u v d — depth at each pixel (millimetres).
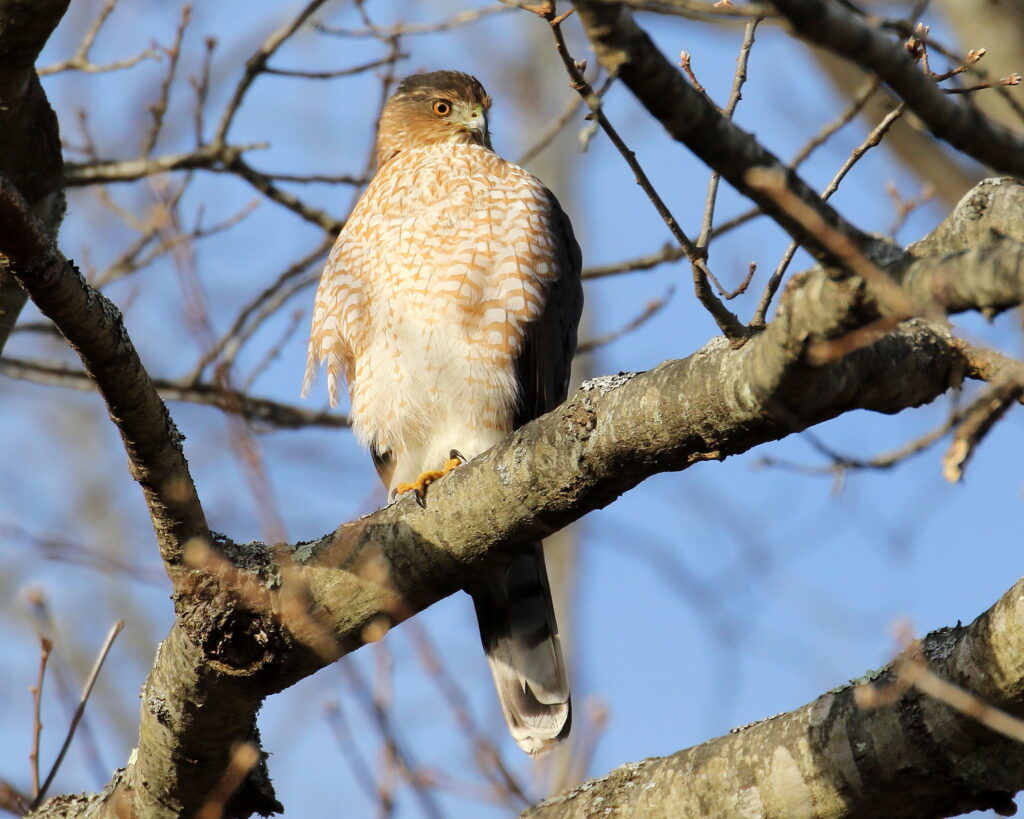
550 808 7324
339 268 10820
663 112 4496
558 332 10836
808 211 4703
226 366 7836
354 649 7246
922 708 6391
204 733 7168
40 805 7934
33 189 8430
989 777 6336
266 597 6953
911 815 6613
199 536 6906
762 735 6875
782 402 5738
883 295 4785
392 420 10664
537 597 10023
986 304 4605
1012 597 6273
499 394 10414
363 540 7062
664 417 6219
